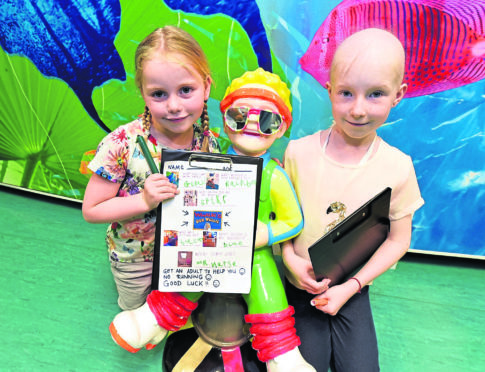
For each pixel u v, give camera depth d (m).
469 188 1.31
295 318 1.04
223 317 0.96
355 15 1.14
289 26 1.20
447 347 1.12
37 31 1.42
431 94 1.20
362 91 0.79
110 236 1.04
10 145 1.67
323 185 0.93
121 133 0.91
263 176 0.90
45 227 1.57
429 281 1.38
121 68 1.39
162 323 0.91
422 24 1.11
